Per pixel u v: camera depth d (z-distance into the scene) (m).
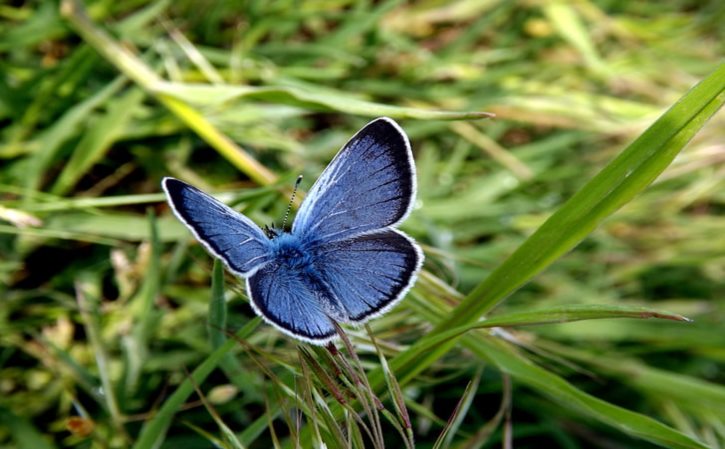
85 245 0.19
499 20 0.24
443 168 0.22
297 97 0.17
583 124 0.22
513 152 0.22
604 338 0.19
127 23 0.21
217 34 0.22
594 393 0.19
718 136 0.22
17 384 0.18
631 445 0.18
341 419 0.15
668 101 0.23
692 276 0.21
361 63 0.22
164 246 0.19
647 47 0.24
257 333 0.17
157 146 0.20
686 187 0.22
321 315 0.15
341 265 0.15
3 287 0.18
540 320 0.14
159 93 0.19
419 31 0.24
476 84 0.23
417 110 0.16
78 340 0.18
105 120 0.19
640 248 0.21
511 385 0.19
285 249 0.15
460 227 0.21
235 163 0.19
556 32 0.24
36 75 0.20
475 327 0.15
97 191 0.20
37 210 0.18
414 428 0.18
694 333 0.19
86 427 0.17
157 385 0.18
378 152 0.15
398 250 0.15
